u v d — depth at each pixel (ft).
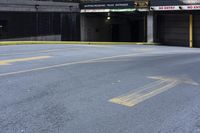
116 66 41.83
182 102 24.57
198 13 116.67
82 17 134.72
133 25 151.94
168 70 39.68
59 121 19.74
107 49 74.64
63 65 41.68
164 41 126.62
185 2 113.50
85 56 54.49
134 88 28.63
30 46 81.20
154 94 26.76
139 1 123.75
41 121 19.69
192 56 61.52
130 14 134.00
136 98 25.29
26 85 28.76
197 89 29.09
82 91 27.04
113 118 20.48
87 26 136.46
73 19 131.75
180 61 50.67
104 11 129.59
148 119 20.48
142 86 29.53
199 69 41.37
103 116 20.79
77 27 133.18
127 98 25.20
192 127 19.30
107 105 23.17
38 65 41.39
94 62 45.62
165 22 125.49
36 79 31.53
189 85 30.76
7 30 110.11
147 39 126.82
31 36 117.29
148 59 52.03
